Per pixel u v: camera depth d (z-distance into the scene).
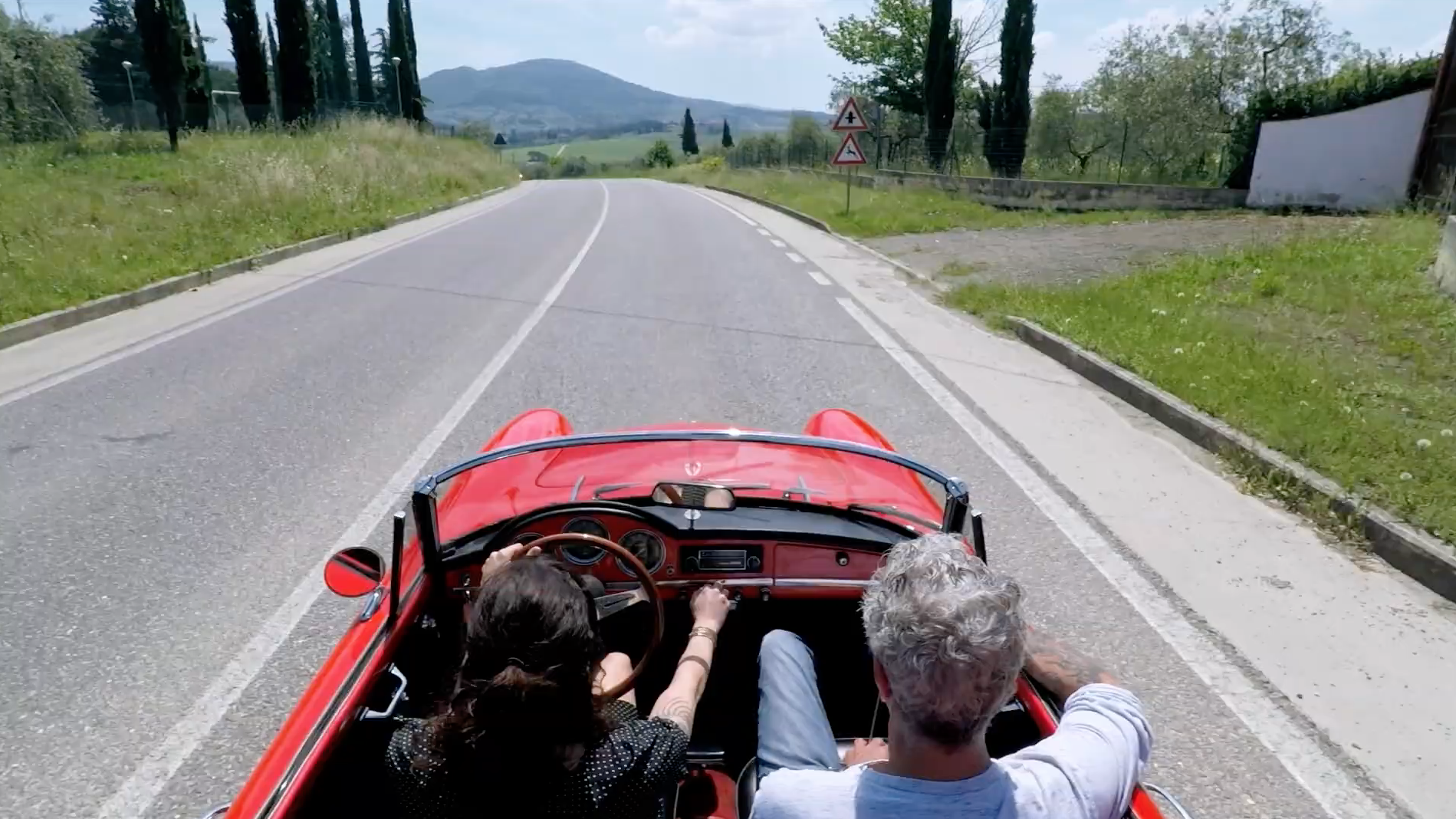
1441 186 16.92
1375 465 5.82
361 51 67.19
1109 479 6.11
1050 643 2.54
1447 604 4.63
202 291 12.18
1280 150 19.98
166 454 6.39
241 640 4.24
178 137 25.94
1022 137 29.02
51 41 32.50
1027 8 29.34
